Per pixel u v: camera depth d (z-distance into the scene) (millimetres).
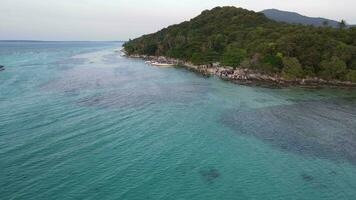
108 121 61594
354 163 45312
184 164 44125
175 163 44312
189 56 161125
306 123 63031
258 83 106312
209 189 38125
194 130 58062
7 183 37562
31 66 158375
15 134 52750
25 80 108688
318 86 101812
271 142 52812
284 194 37438
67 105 73062
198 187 38469
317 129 59375
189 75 127875
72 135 53188
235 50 133625
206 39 180000
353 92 93625
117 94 87875
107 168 42062
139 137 53656
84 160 44031
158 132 56438
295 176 41500
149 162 44312
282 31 140625
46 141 50156
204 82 110250
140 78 119250
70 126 57750
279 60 110688
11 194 35469
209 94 89625
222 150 49219
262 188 38625
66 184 37781
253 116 67625
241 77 113500
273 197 36844
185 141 52562
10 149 46656
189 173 41656
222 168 43312
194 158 46156
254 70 116000
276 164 44719
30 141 49906
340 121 64500
